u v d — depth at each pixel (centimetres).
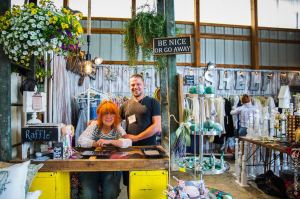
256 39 734
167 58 271
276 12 765
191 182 208
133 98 314
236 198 374
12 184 160
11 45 187
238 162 456
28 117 244
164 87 294
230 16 745
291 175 391
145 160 198
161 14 261
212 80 685
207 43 727
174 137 288
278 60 762
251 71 709
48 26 188
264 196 383
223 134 640
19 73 240
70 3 679
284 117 418
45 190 191
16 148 227
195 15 712
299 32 773
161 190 198
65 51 209
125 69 636
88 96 512
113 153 221
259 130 454
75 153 219
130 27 267
